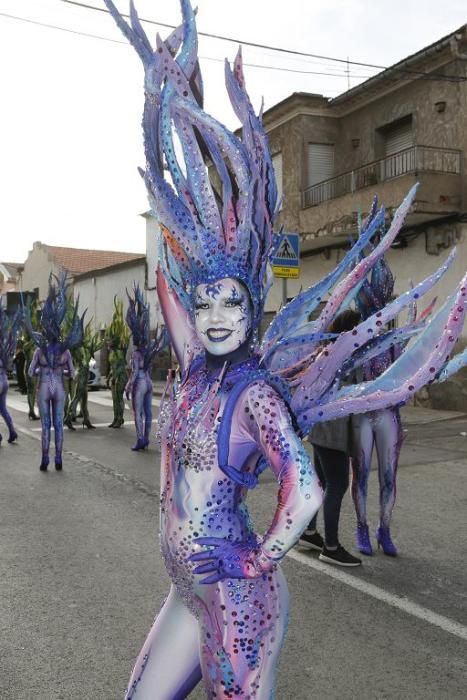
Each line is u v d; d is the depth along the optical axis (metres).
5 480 8.10
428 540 5.53
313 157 18.27
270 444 1.85
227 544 1.87
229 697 1.91
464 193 14.08
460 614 4.05
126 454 10.07
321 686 3.25
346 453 4.84
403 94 16.03
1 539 5.62
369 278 4.86
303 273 19.05
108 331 14.09
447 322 1.94
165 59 2.08
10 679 3.32
